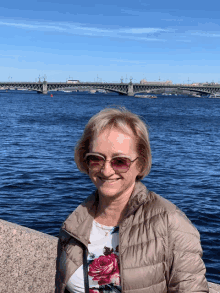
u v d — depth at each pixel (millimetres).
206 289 1465
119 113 1628
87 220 1721
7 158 20625
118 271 1606
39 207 11297
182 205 11984
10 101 118938
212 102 163125
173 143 30812
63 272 1726
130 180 1620
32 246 2877
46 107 89000
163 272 1491
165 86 189000
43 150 24344
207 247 8414
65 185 14211
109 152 1587
